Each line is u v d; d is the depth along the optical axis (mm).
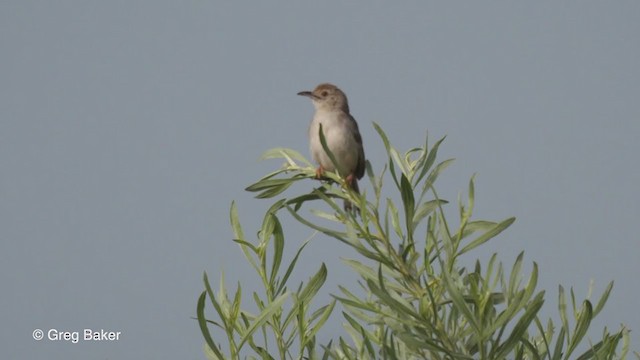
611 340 6770
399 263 7141
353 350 7441
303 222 6934
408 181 7008
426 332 6727
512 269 6637
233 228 7566
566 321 6840
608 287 6801
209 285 6910
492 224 6883
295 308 7258
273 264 7371
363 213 7238
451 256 6805
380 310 6906
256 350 7141
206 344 7277
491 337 6590
